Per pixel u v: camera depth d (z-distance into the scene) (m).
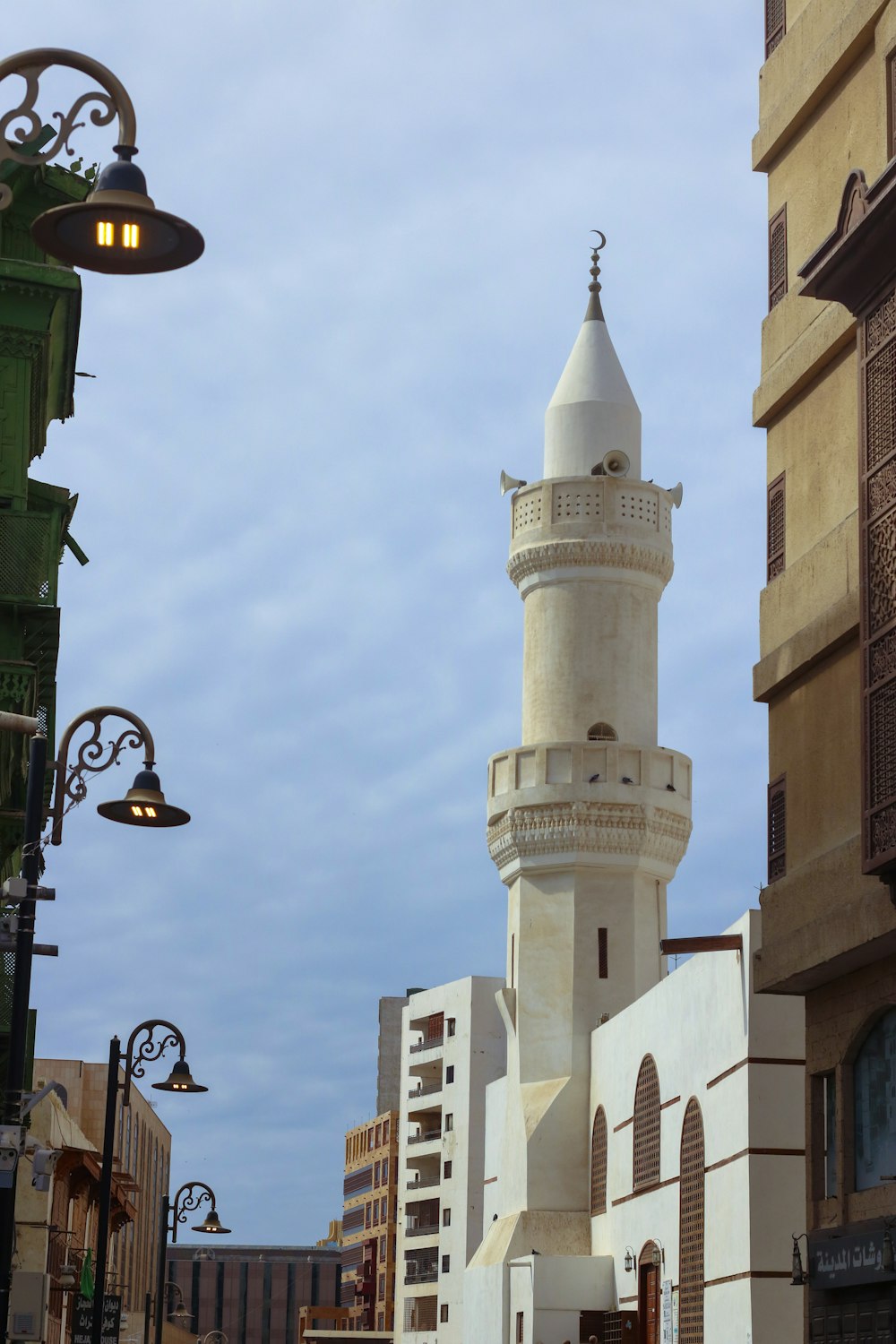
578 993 59.47
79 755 23.72
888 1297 25.55
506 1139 61.22
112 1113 35.50
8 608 32.34
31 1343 24.61
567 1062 59.09
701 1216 42.34
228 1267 151.38
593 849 59.91
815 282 26.19
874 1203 26.34
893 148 26.12
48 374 36.22
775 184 32.62
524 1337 54.38
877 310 25.28
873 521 24.86
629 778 60.19
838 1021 27.91
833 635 27.58
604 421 63.56
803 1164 37.91
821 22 30.50
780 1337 36.94
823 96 30.28
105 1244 34.78
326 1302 151.62
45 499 35.09
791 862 29.00
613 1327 51.53
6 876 35.78
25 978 20.61
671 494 64.00
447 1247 97.00
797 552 30.20
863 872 24.25
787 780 29.48
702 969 43.03
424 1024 103.69
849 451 28.38
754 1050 38.38
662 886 61.56
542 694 62.19
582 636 61.94
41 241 14.38
